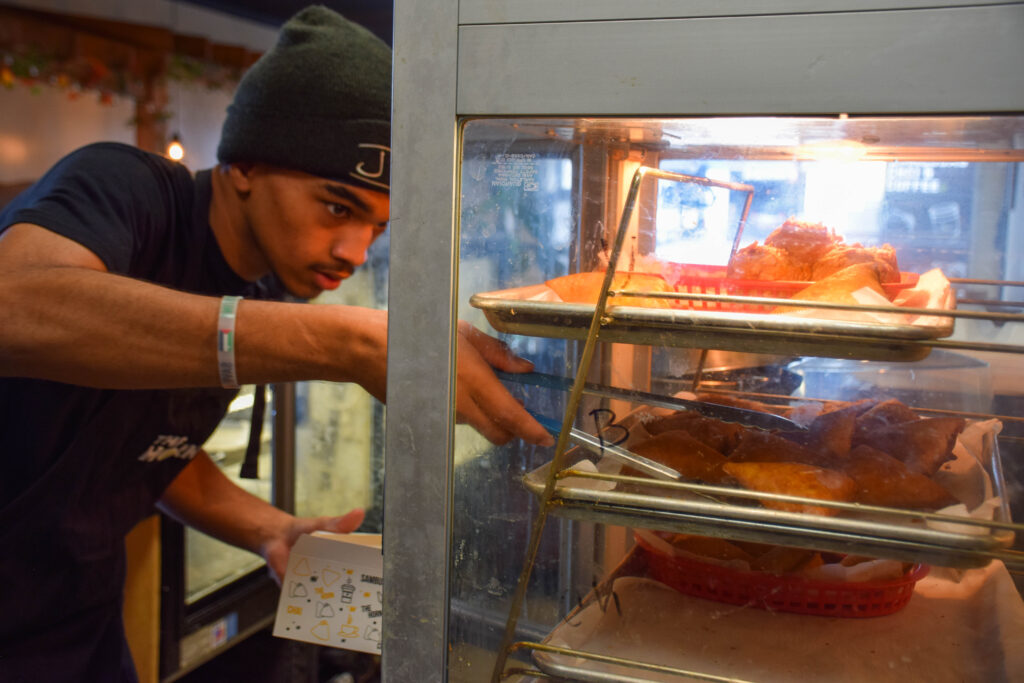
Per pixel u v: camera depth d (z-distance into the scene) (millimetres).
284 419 1750
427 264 495
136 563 1442
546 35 470
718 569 560
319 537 794
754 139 523
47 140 3797
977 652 504
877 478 503
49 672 1026
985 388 605
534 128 514
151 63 3648
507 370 535
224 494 1269
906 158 552
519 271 540
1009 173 538
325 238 1074
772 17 441
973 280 562
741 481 497
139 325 701
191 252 1087
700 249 575
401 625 516
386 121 1026
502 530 530
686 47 453
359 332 684
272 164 1017
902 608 562
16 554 972
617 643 518
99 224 854
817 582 542
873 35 429
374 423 1813
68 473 968
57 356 708
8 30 3162
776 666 485
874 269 528
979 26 417
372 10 2795
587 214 556
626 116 467
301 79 983
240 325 693
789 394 687
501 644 526
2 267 745
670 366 693
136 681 1233
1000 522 424
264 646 1743
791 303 447
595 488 504
